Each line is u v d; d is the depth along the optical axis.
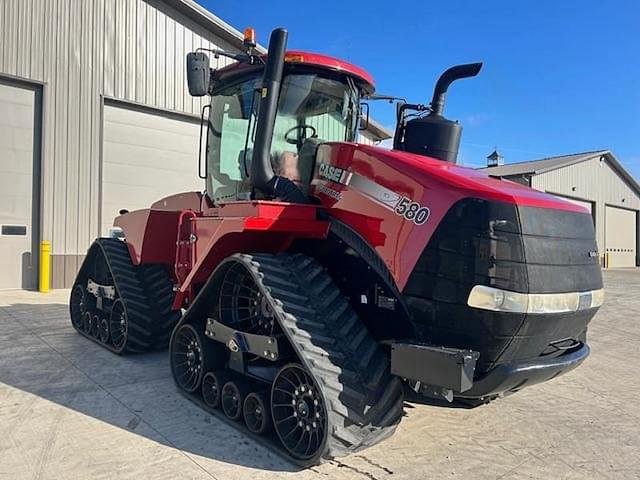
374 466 3.15
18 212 9.85
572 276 3.07
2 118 9.66
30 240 9.99
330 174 3.66
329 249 3.59
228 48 12.91
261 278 3.28
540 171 23.61
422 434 3.71
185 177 12.19
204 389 3.98
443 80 4.05
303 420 3.12
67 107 10.33
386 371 3.17
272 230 3.39
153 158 11.66
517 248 2.84
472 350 2.88
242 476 2.95
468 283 2.84
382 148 3.54
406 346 2.90
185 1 11.75
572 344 3.47
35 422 3.68
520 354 2.95
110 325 5.66
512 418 4.12
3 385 4.47
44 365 5.11
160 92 11.68
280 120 3.91
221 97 4.68
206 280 4.07
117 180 11.10
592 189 27.36
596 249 3.37
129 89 11.20
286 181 3.68
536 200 3.04
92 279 6.27
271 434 3.43
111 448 3.28
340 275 3.53
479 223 2.86
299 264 3.50
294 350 3.15
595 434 3.84
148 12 11.50
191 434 3.52
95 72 10.72
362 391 3.01
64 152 10.29
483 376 2.95
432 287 2.96
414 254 3.03
